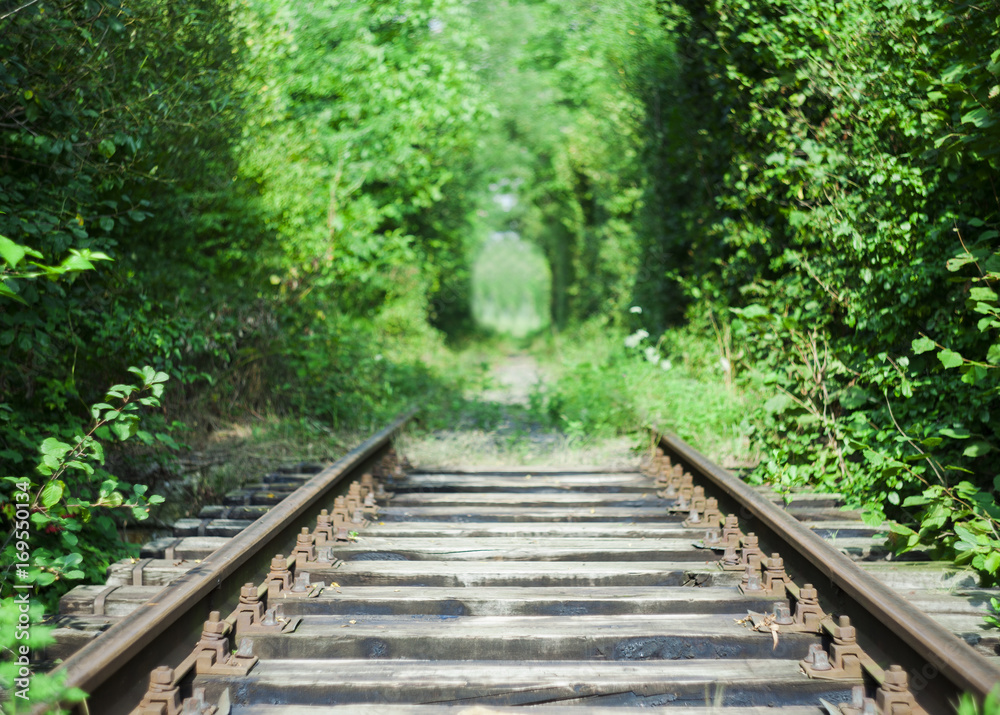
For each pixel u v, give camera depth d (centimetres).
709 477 540
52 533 421
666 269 1145
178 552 398
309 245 1030
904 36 521
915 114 518
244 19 722
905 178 514
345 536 438
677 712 254
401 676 272
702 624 318
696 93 941
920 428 496
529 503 554
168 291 716
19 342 441
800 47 642
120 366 582
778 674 276
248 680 265
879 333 552
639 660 295
